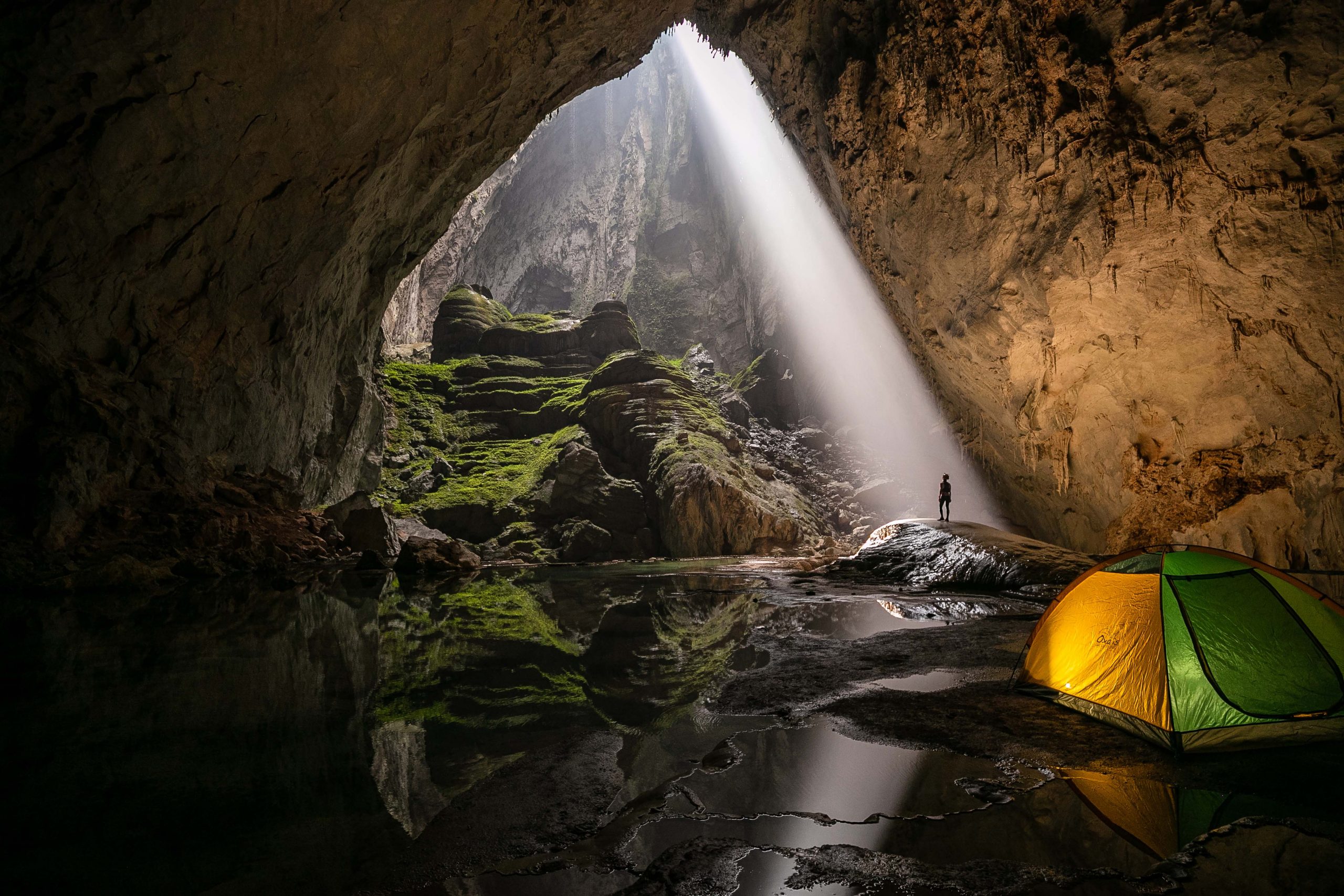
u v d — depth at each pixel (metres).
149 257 11.16
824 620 6.92
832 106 15.13
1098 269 11.62
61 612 6.66
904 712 3.58
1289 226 9.39
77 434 10.14
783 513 21.75
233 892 1.72
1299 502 10.39
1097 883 1.92
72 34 9.13
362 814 2.23
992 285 13.48
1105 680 3.51
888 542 12.58
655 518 21.03
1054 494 16.31
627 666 4.69
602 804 2.38
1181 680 3.14
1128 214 10.91
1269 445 10.77
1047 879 1.93
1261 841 2.18
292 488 15.12
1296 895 1.84
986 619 7.07
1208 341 10.95
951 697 3.88
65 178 9.84
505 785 2.51
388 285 18.47
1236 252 9.99
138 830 2.07
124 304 11.10
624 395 23.80
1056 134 11.41
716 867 1.95
